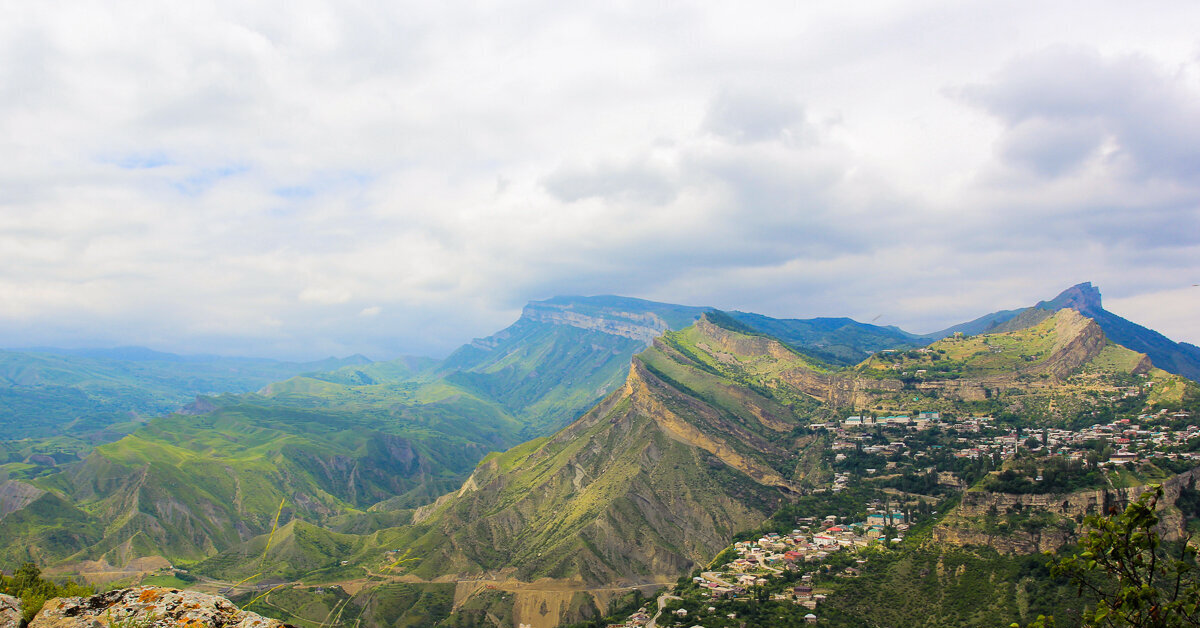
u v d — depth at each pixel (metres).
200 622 35.84
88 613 37.03
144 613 36.62
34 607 39.28
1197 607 39.00
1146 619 40.31
